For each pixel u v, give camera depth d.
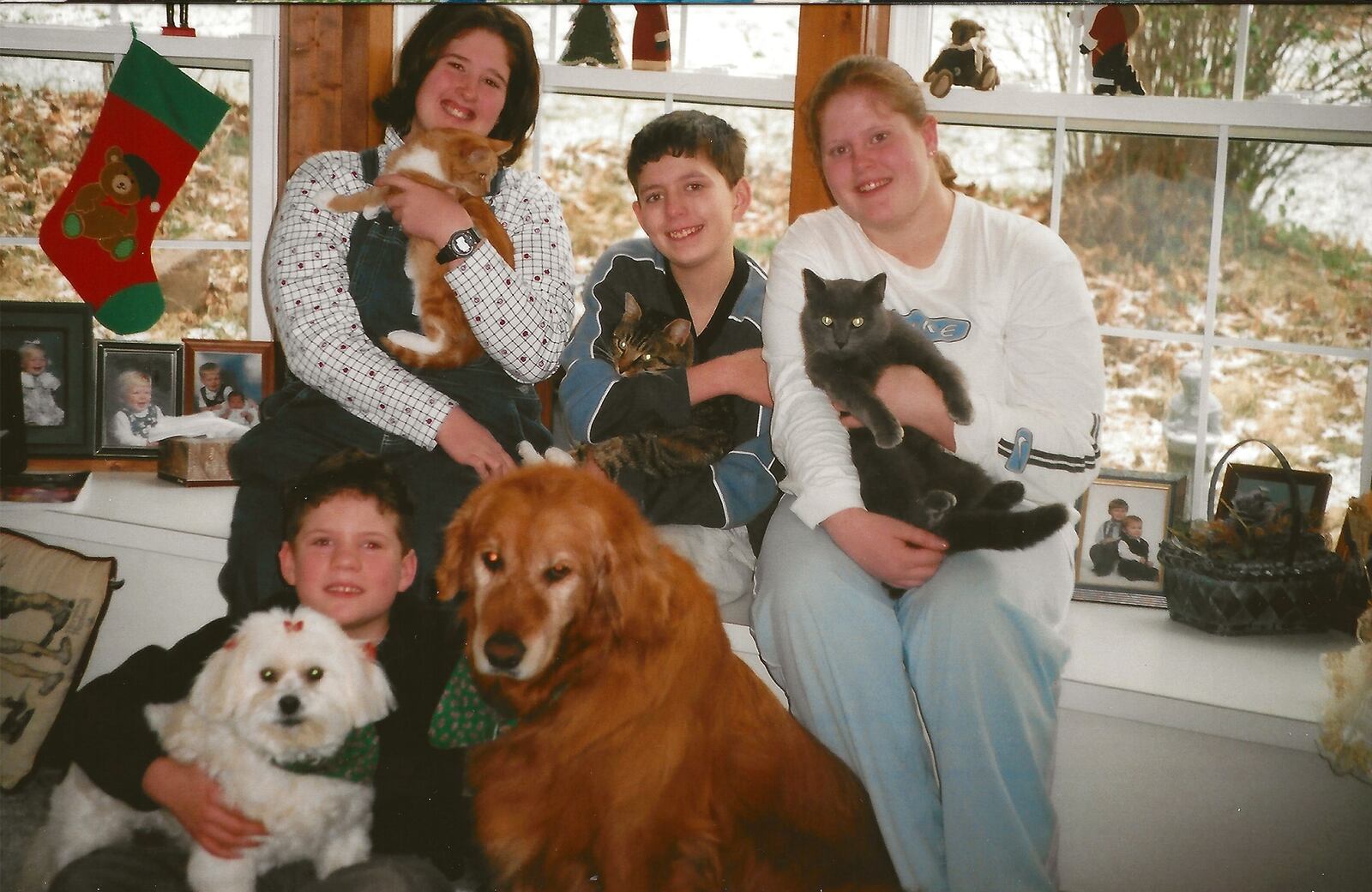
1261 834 1.54
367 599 1.52
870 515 1.47
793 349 1.66
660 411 1.83
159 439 2.21
